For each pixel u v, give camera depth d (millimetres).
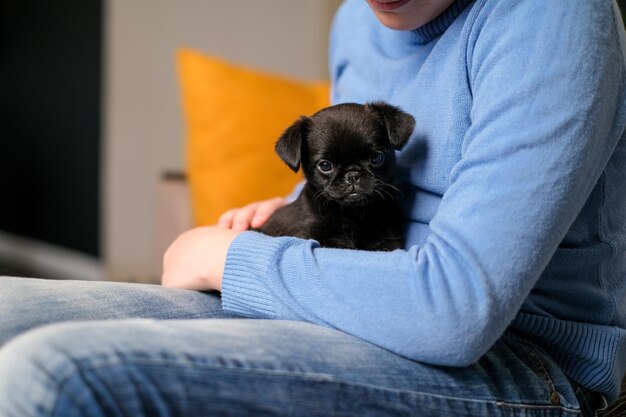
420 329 1099
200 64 2787
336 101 1900
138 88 4621
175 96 4453
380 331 1127
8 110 5855
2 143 5914
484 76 1266
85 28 4871
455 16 1461
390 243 1557
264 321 1152
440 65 1459
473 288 1095
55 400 863
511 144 1146
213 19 4535
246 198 2738
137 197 4641
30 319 1200
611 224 1357
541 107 1145
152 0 4574
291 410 1012
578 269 1342
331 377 1042
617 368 1383
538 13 1208
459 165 1225
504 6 1278
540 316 1320
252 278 1268
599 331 1349
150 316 1347
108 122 4719
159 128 4551
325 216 1669
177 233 2881
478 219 1131
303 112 2844
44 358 879
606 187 1323
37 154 5531
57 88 5227
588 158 1151
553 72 1154
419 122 1492
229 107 2758
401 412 1095
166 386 923
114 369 895
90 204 4996
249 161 2750
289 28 4305
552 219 1124
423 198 1506
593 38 1167
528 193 1121
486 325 1087
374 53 1730
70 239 5250
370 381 1075
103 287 1378
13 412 870
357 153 1622
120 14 4590
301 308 1205
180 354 948
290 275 1225
